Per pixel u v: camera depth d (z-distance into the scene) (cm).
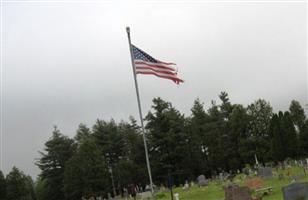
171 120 8700
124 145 10181
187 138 9244
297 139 7831
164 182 8531
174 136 8494
